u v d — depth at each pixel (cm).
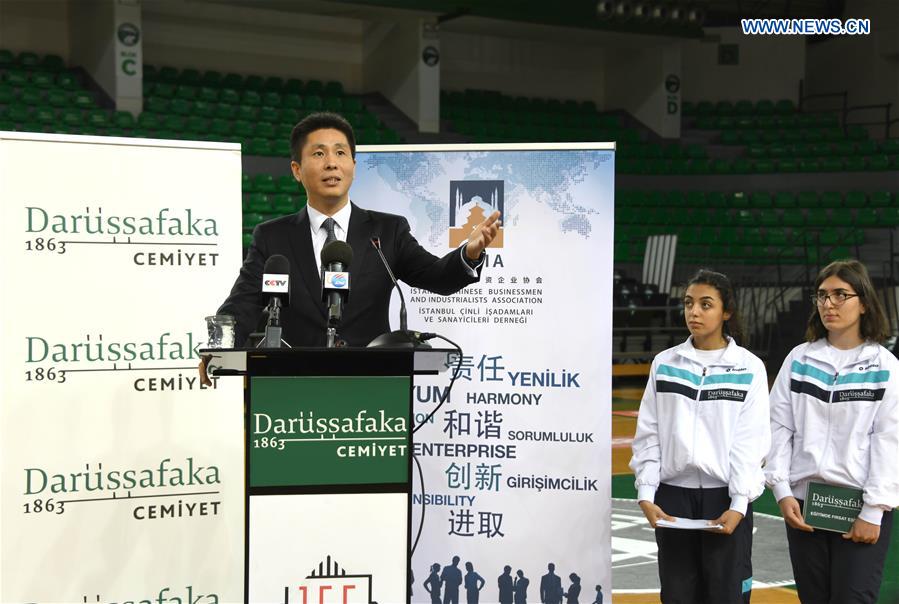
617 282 1463
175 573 346
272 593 260
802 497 334
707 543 331
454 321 388
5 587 323
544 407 382
